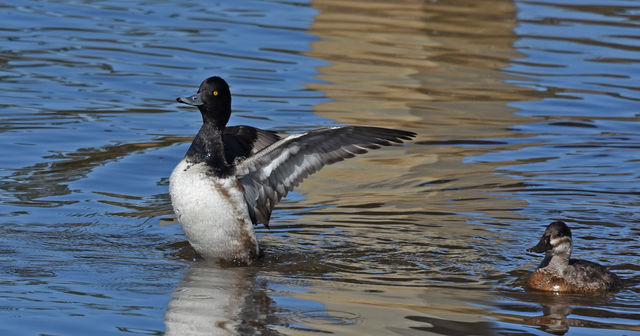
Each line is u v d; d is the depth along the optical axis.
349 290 9.73
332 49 20.58
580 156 15.23
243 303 9.23
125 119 16.00
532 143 15.78
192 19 22.67
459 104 17.61
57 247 10.79
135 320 8.65
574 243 11.62
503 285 10.05
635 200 13.35
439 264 10.73
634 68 19.97
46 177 13.23
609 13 24.67
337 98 17.52
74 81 17.77
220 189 10.46
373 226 12.02
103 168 13.73
